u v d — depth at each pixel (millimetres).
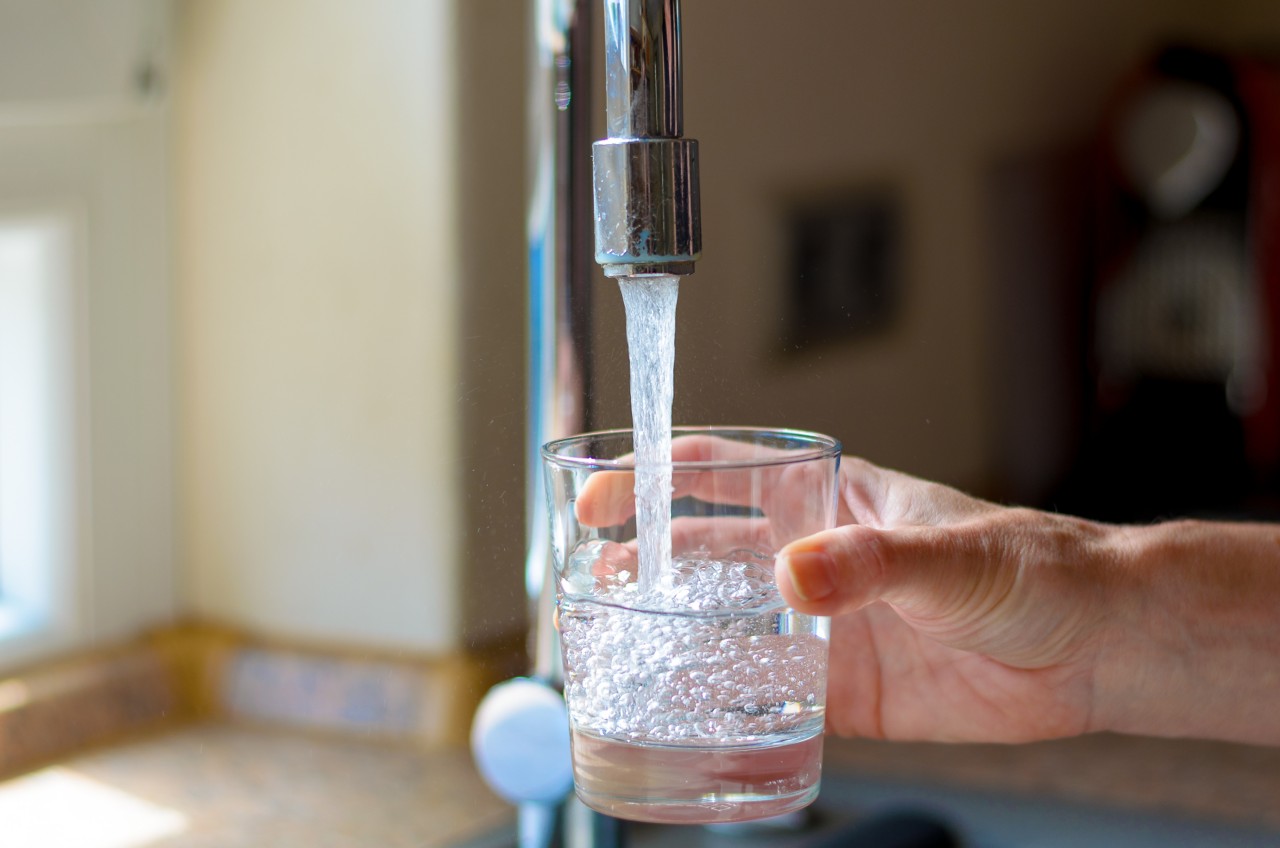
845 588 681
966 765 1172
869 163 1496
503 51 927
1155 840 1013
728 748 691
